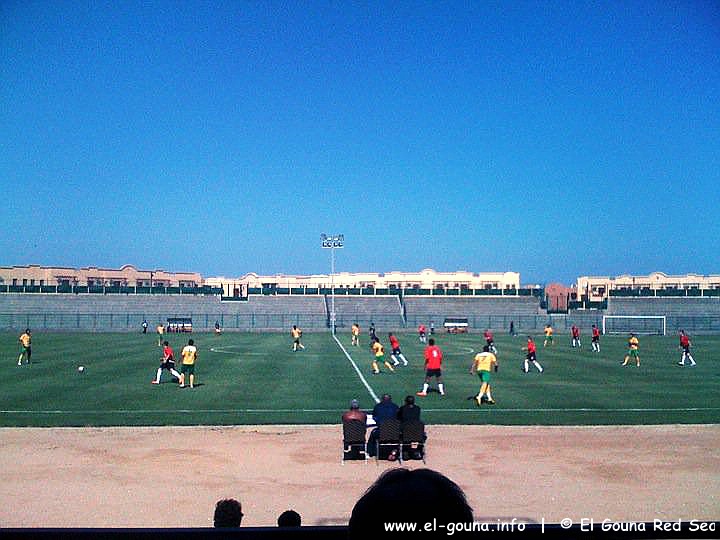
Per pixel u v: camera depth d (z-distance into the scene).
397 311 100.19
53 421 21.70
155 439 19.23
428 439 19.39
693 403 26.03
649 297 99.75
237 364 41.16
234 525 8.80
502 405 25.50
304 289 105.25
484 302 102.50
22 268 117.75
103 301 96.50
